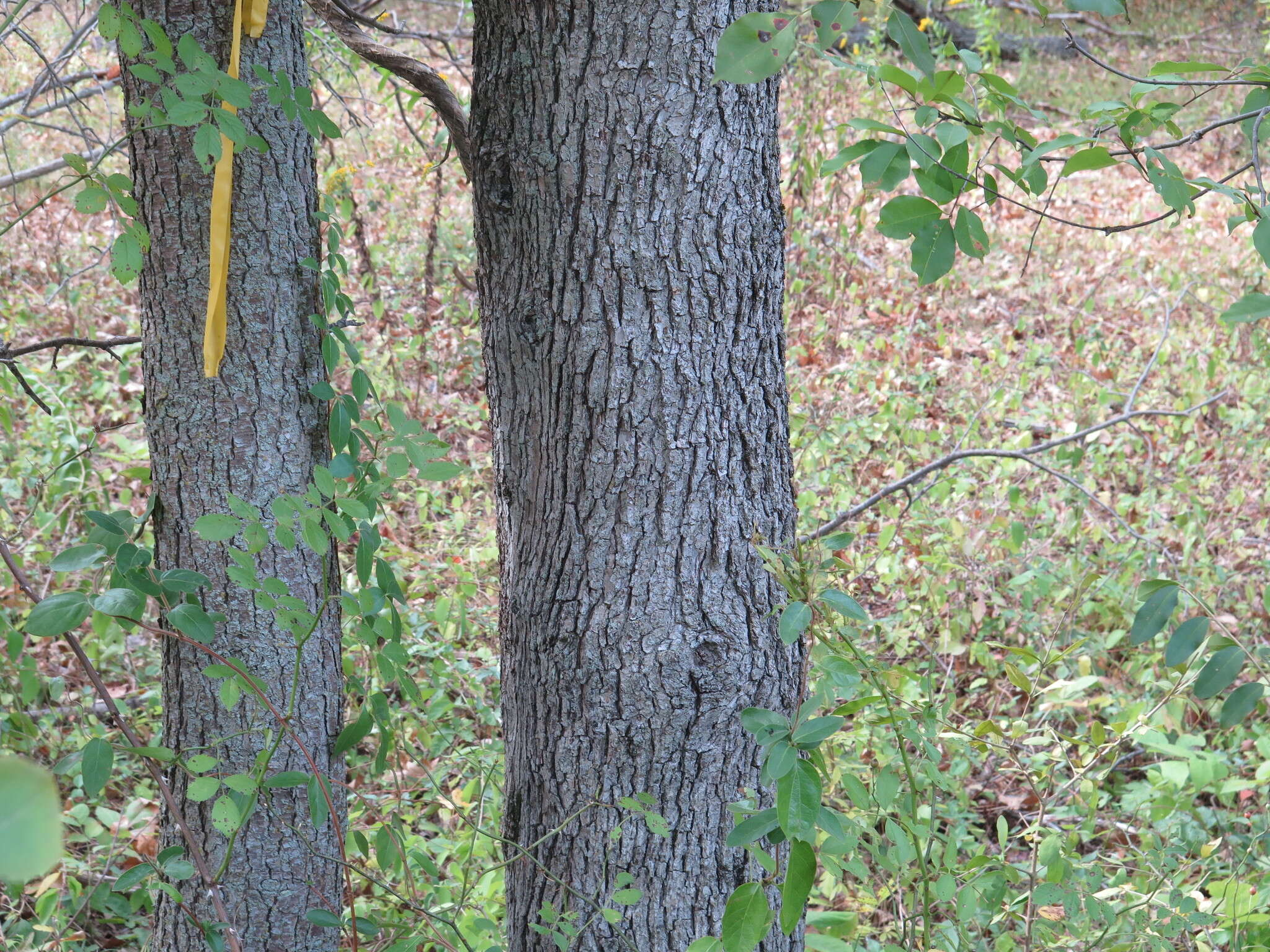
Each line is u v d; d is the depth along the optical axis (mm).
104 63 5527
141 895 2316
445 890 2385
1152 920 2266
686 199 1735
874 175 1404
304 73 2057
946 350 6160
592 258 1748
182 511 2051
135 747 1794
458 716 3477
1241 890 2211
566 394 1810
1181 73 1493
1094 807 2410
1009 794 3408
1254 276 6816
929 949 1861
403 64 2428
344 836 2230
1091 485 4672
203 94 1697
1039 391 6027
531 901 2012
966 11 11602
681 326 1774
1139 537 3877
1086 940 2150
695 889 1919
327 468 2074
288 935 2166
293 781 1820
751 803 1688
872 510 4496
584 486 1826
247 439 2027
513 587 1971
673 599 1836
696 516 1830
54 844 314
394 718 3209
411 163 7047
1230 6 12148
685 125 1706
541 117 1723
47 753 3078
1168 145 1461
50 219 6684
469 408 5473
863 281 7129
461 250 6555
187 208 1938
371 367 5305
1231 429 5086
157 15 1890
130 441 4398
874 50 5648
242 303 1988
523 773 2000
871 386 5562
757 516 1891
